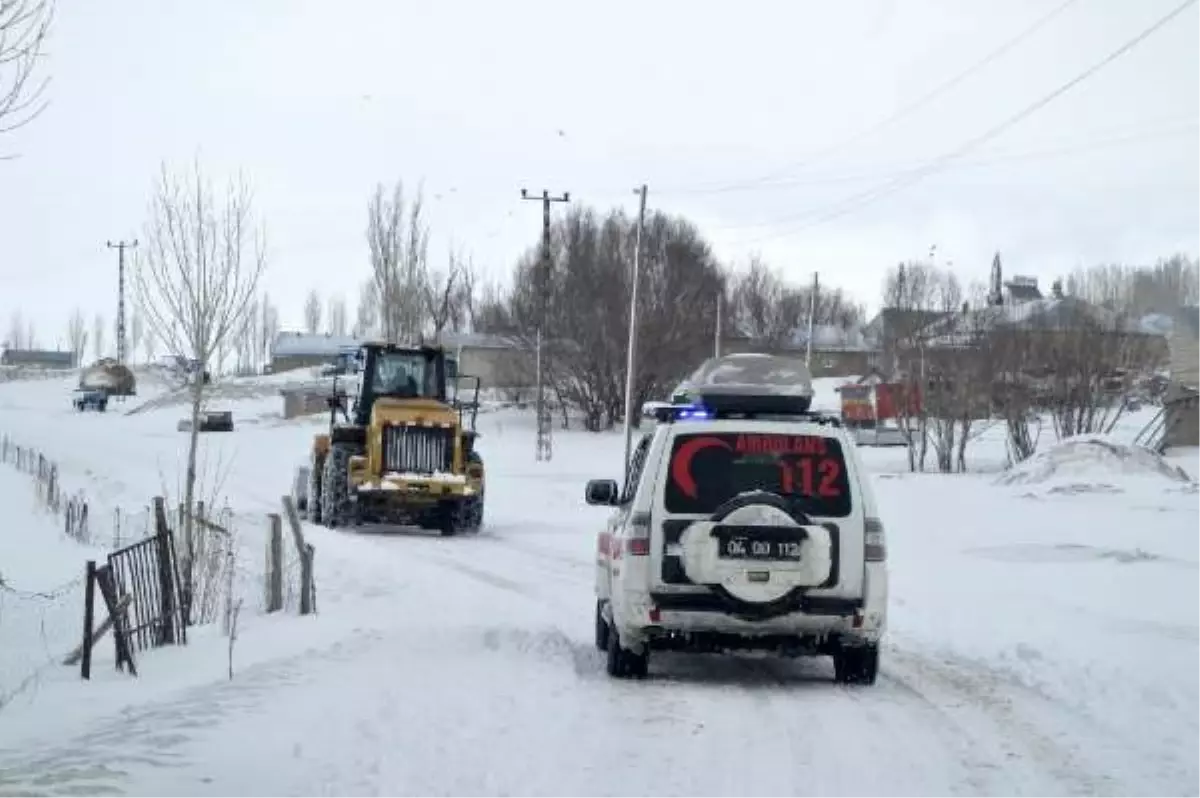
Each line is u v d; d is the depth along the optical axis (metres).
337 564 19.77
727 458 10.27
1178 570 19.42
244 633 12.59
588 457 54.69
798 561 9.98
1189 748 8.28
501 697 9.57
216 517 22.03
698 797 6.89
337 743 7.82
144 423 78.75
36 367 139.12
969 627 14.09
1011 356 46.22
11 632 13.86
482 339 77.44
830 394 73.62
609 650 10.95
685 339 64.38
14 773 6.95
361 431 27.84
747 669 11.52
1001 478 36.88
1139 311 102.25
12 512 28.08
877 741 8.41
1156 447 47.31
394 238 53.38
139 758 7.31
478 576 19.39
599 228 67.31
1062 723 9.07
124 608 11.01
